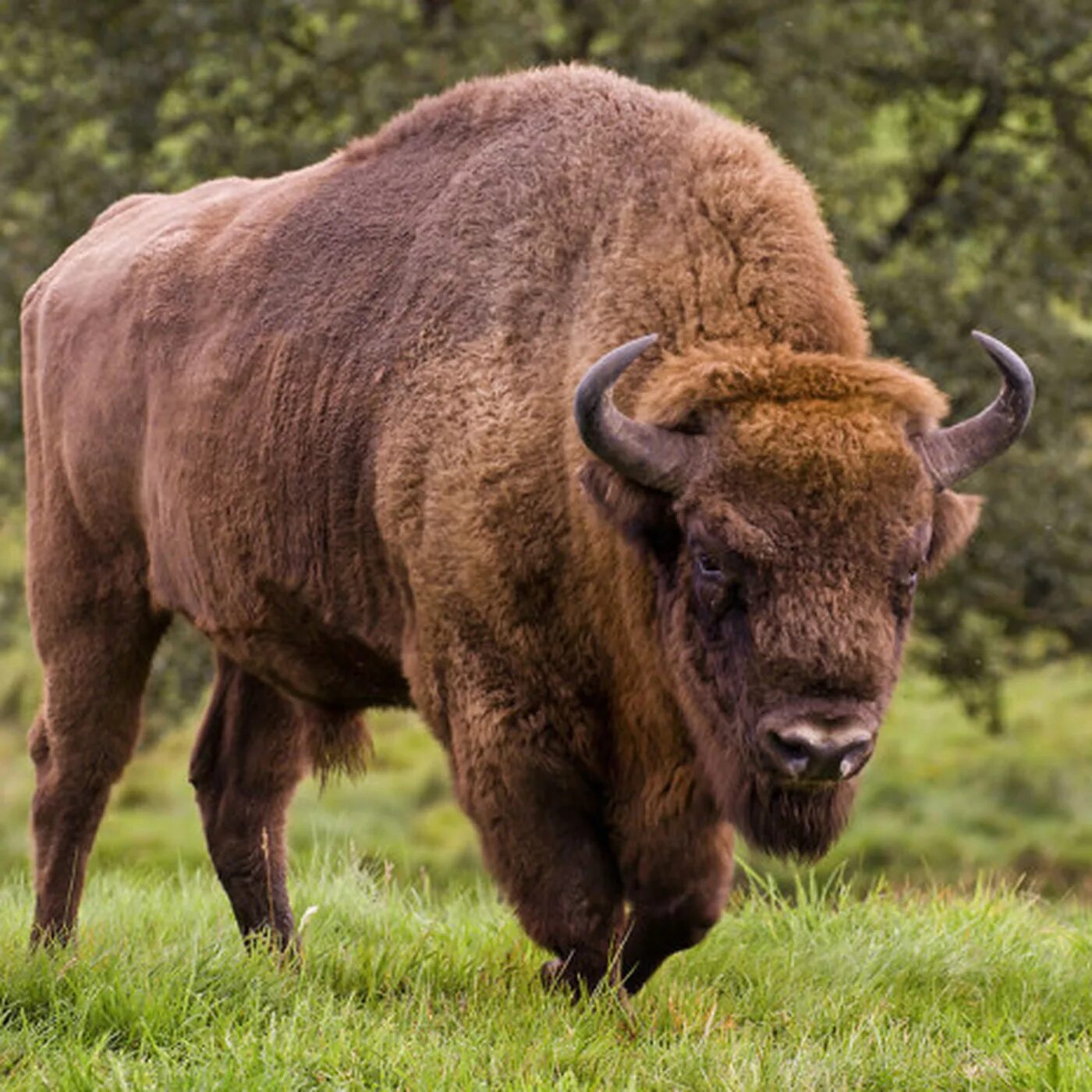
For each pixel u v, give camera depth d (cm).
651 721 1956
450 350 2105
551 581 1978
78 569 2559
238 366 2347
